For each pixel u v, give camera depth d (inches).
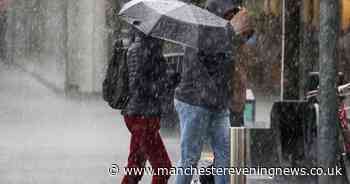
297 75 840.3
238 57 697.0
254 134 810.2
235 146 531.2
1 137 1175.6
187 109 655.8
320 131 673.0
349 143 823.7
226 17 698.8
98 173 887.1
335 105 668.1
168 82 682.8
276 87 1640.0
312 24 1104.8
